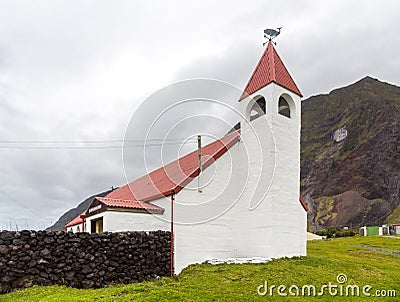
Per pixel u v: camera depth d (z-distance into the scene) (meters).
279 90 15.32
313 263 13.23
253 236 14.55
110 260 10.75
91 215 14.73
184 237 13.30
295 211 15.02
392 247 24.34
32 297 8.37
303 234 15.80
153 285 9.58
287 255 14.27
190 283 9.64
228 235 14.62
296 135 15.80
